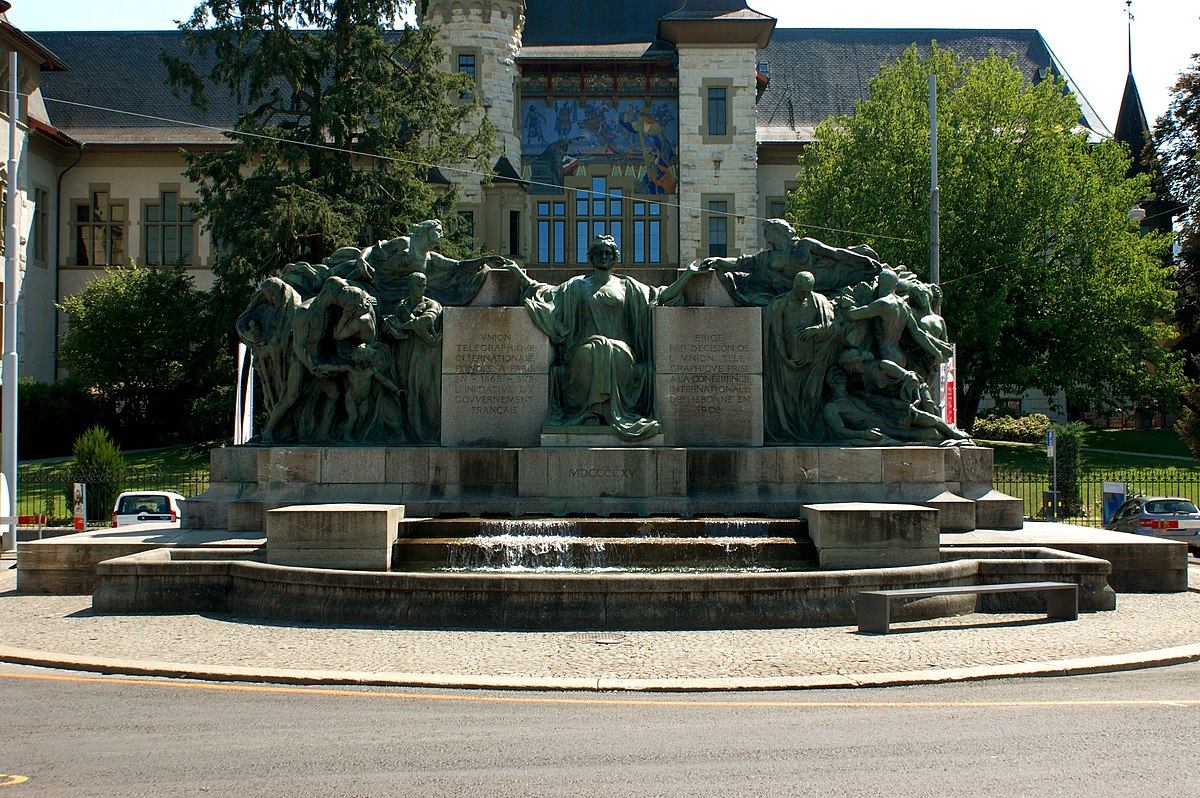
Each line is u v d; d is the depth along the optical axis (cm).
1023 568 1541
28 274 6269
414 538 1695
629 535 1747
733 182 6431
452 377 1977
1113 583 1738
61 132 6644
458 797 734
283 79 7044
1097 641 1295
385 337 2012
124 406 5659
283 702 1015
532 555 1638
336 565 1570
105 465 3344
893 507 1633
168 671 1138
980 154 4672
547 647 1255
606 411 1959
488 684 1077
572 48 6625
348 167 4406
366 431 1992
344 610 1414
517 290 2028
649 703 1010
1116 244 4953
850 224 4684
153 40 7338
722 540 1638
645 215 6469
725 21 6388
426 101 4638
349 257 2083
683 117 6431
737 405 1972
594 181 6462
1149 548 1736
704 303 2027
